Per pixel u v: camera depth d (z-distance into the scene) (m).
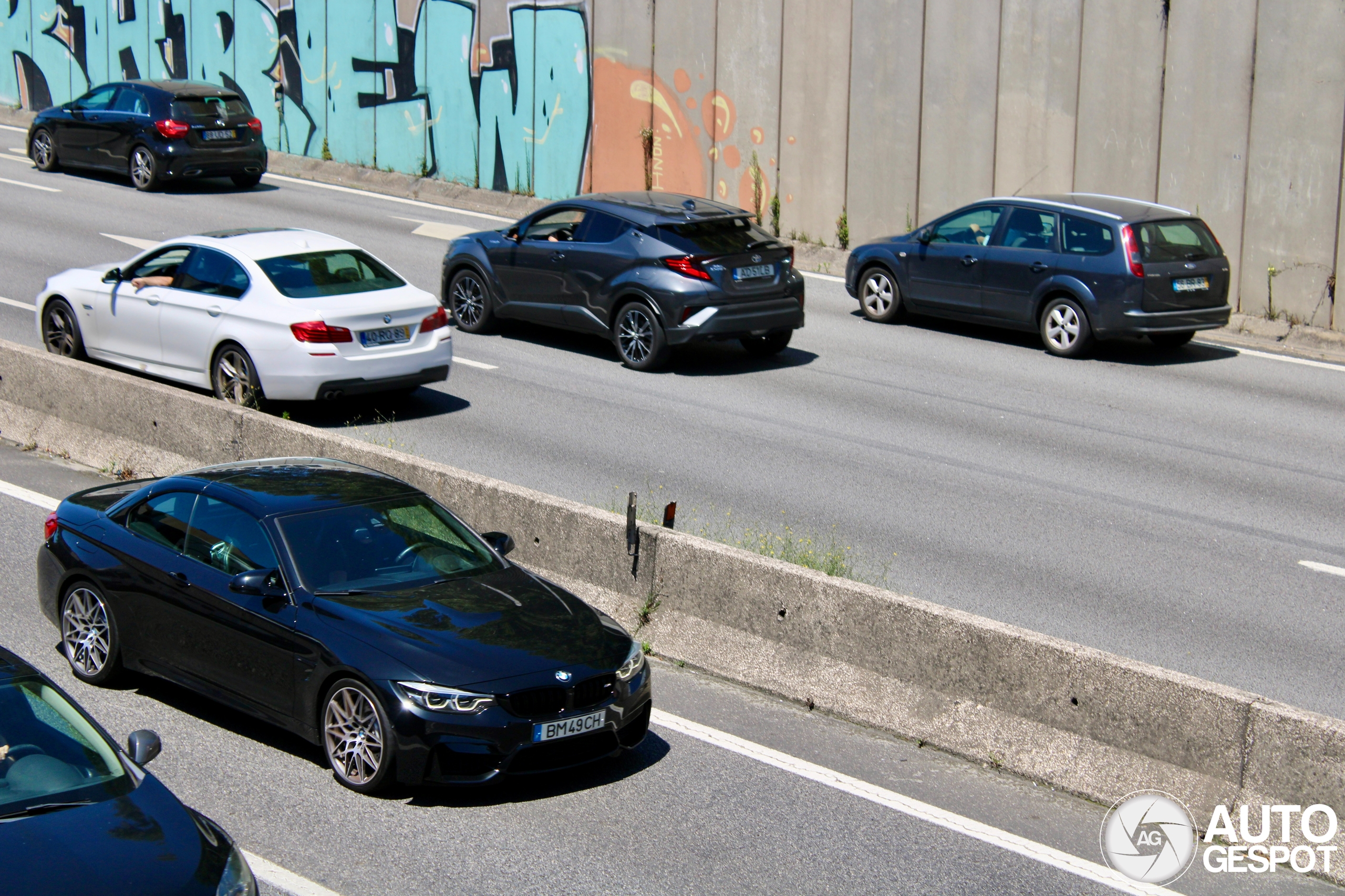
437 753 6.59
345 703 6.84
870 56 21.84
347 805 6.68
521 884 6.00
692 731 7.76
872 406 14.80
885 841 6.57
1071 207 17.17
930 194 21.67
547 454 12.70
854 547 10.61
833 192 22.66
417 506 8.02
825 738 7.76
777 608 8.43
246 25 29.41
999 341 18.14
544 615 7.32
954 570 10.24
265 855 6.13
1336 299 18.42
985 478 12.48
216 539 7.61
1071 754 7.25
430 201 26.80
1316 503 12.08
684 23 23.70
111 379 12.19
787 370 16.27
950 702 7.72
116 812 4.91
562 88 25.36
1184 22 19.11
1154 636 9.19
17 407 12.98
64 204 23.34
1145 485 12.44
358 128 28.16
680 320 15.46
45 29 32.84
